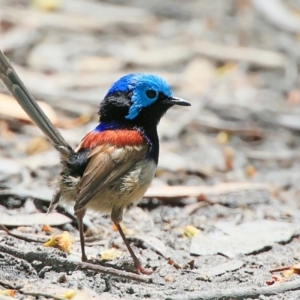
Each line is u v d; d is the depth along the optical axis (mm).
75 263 9633
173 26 21016
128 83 10461
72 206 11453
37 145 14805
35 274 9570
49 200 12141
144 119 10453
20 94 10102
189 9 22156
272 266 10641
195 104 17047
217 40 20172
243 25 21031
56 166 14070
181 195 13125
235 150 15852
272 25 21031
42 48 19031
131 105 10406
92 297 8984
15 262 9727
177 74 18594
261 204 13273
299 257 11008
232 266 10539
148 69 18781
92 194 9781
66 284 9344
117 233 11570
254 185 13953
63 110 16531
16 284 9211
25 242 10742
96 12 21141
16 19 19828
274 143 16297
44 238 10945
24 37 19203
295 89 18484
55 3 20906
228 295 9102
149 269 10336
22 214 11797
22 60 18469
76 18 20594
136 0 22344
